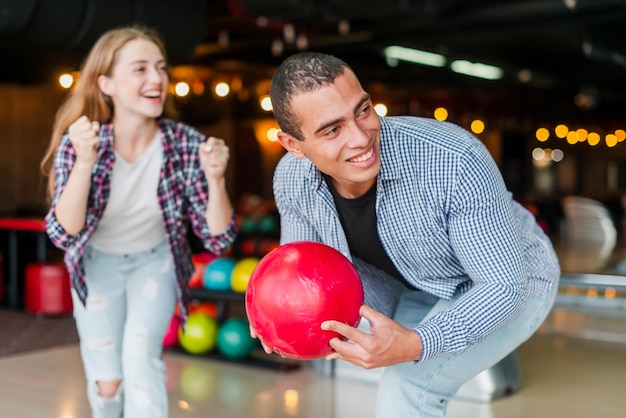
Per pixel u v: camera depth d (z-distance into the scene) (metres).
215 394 4.30
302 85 1.78
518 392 4.35
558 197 17.12
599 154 23.67
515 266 1.96
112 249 2.90
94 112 2.84
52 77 9.45
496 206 1.95
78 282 2.81
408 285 2.35
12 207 11.77
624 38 9.29
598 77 15.05
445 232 2.04
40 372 4.86
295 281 1.87
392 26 8.80
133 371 2.77
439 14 7.59
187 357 5.16
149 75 2.77
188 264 3.04
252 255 8.06
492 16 7.58
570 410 4.00
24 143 11.93
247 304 1.98
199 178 2.91
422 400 2.17
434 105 15.25
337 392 4.34
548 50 12.50
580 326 6.37
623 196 18.94
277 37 9.98
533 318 2.22
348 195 2.11
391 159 1.98
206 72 11.81
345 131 1.80
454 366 2.15
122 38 2.77
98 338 2.90
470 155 1.94
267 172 17.12
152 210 2.87
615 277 5.27
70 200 2.62
